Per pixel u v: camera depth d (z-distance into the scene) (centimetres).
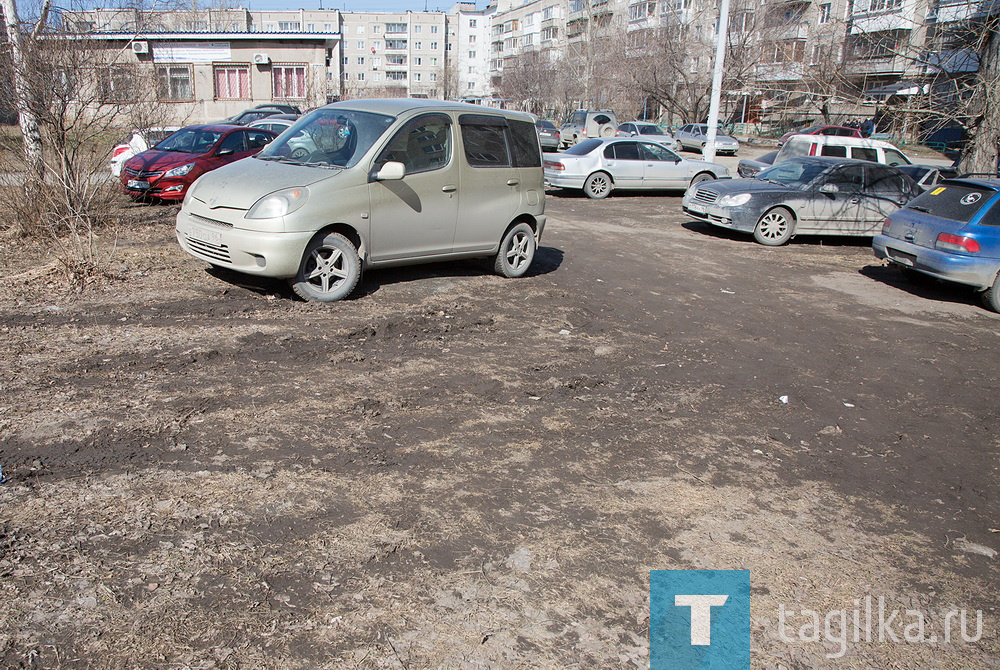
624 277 854
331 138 671
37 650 226
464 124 719
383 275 748
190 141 1218
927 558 322
